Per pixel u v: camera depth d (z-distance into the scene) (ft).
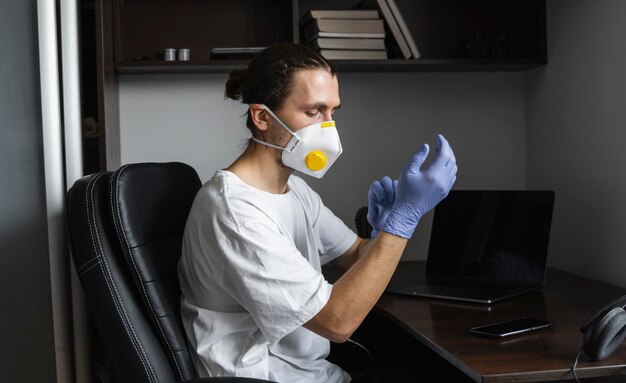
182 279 4.86
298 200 5.40
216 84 7.84
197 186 5.61
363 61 7.27
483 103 8.20
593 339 4.10
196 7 7.81
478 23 8.07
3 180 6.33
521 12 8.08
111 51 7.10
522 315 5.33
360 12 7.30
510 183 8.27
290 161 4.83
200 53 7.82
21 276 6.38
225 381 3.98
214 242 4.44
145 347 4.47
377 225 5.71
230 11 7.85
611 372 4.02
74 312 6.37
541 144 7.85
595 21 6.68
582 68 6.94
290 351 4.93
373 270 4.47
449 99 8.16
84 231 4.50
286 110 4.71
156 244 4.78
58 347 6.34
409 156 8.13
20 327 6.41
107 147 6.73
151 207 4.82
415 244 8.22
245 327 4.66
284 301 4.28
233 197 4.49
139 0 7.73
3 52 6.28
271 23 7.89
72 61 6.40
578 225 7.11
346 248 5.92
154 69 7.37
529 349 4.39
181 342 4.58
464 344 4.54
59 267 6.31
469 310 5.55
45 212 6.39
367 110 8.07
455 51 8.07
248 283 4.30
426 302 5.88
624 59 6.23
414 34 8.01
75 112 6.41
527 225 6.47
